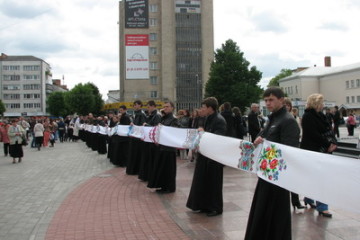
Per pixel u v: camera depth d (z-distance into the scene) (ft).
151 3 256.11
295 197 20.83
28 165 47.01
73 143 96.12
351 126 76.79
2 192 28.86
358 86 226.99
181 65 261.65
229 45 179.42
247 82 176.24
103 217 20.66
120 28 264.31
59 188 30.04
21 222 20.26
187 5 261.85
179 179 32.04
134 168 35.40
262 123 52.90
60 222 19.93
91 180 33.19
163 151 26.23
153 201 24.04
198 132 20.25
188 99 262.06
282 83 296.71
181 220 19.26
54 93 369.30
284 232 12.94
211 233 17.07
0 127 62.64
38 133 74.23
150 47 254.27
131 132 35.40
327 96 258.57
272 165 13.24
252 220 13.65
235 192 25.91
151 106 31.32
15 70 402.52
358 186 10.38
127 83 248.52
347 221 18.48
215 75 175.63
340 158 10.91
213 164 19.98
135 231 17.97
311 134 19.25
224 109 37.99
